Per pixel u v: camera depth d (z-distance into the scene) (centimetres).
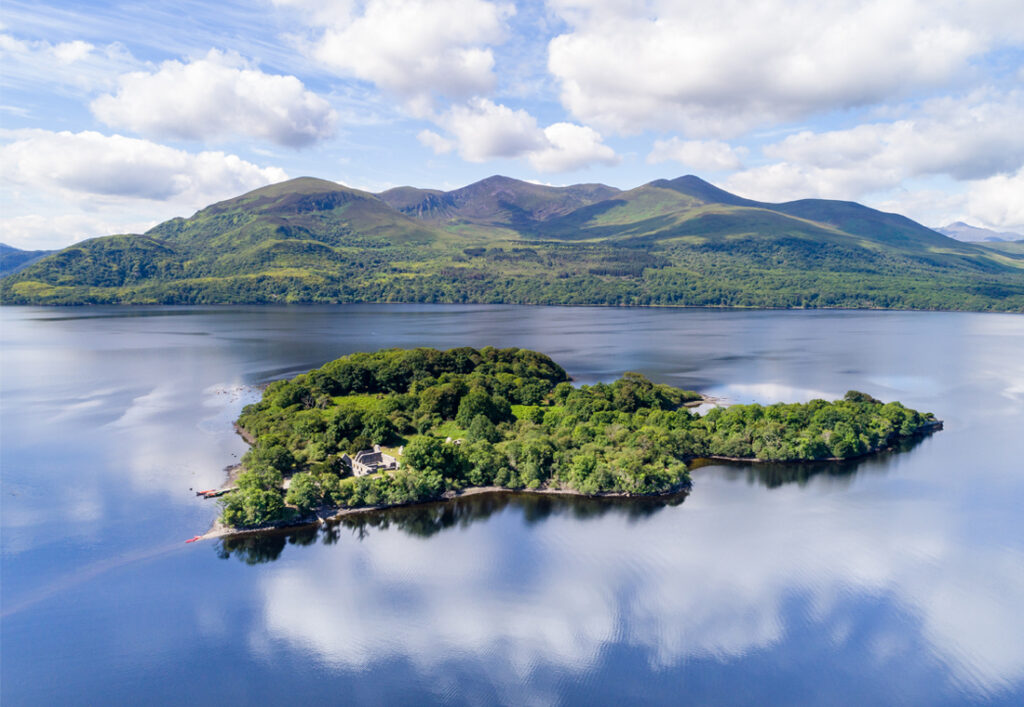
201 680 9256
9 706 8681
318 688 9162
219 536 13212
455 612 10869
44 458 17862
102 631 10244
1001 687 9281
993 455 18688
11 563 12125
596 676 9462
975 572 12119
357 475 16112
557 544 13062
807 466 17600
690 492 15700
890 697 9094
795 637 10312
